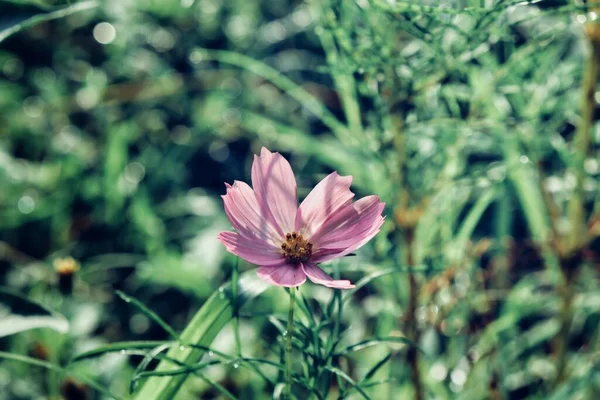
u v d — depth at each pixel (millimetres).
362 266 642
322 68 630
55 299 739
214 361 531
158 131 1009
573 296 681
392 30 607
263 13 1091
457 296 673
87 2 607
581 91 639
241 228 512
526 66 657
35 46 1020
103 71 1026
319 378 548
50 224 895
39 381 708
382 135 631
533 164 665
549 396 648
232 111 995
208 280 797
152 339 808
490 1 593
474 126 638
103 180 917
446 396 675
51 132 976
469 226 689
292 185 523
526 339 731
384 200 661
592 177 674
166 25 1050
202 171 995
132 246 891
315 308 721
